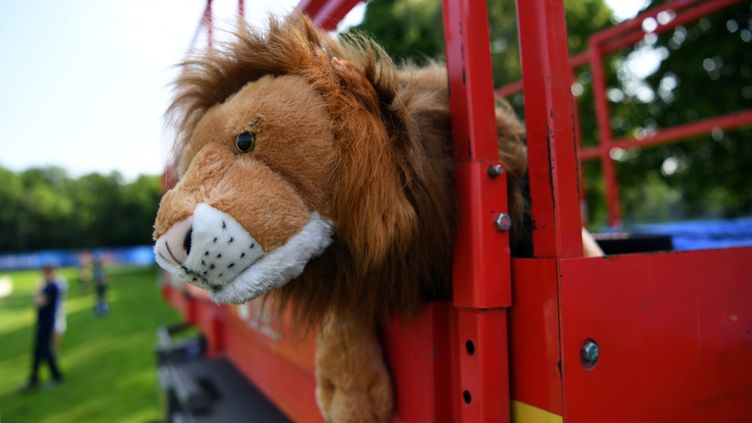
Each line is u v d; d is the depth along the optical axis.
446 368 0.92
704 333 0.98
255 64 0.88
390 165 0.77
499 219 0.82
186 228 0.70
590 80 10.09
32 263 35.94
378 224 0.75
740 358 1.05
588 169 10.62
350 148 0.76
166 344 3.67
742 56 8.12
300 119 0.77
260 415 2.45
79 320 10.54
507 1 7.52
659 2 6.61
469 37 0.86
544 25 0.84
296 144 0.76
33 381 5.87
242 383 2.93
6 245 43.72
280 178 0.77
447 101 0.97
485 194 0.82
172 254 0.71
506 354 0.84
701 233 2.52
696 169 9.63
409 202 0.80
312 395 1.46
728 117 2.87
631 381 0.84
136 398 5.25
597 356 0.79
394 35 6.85
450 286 0.93
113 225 43.25
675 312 0.92
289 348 1.59
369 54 0.82
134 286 18.47
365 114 0.77
